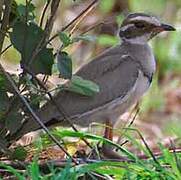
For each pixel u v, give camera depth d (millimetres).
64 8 19609
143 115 18438
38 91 12352
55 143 12430
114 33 19391
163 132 17406
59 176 11117
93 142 13586
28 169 11523
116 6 22125
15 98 12352
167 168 12289
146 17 14625
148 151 12641
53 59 12250
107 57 14266
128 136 12742
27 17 12148
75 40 12078
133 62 14219
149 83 14516
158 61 20672
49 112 13281
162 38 20859
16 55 18031
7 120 12406
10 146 13156
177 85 20531
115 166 11703
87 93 12508
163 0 21672
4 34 12312
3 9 12500
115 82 13961
